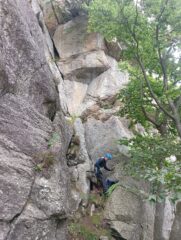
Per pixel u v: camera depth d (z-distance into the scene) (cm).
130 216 1057
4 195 614
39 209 664
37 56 877
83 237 927
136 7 986
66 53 1645
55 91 986
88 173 1188
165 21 1023
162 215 998
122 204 1075
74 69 1598
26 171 676
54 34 1727
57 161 764
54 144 783
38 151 735
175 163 711
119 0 1011
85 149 1284
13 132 700
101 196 1151
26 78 822
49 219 673
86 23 1680
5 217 598
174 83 1130
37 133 763
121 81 1599
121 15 1013
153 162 891
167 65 1145
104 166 1192
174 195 605
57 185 720
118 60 1720
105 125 1369
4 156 652
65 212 715
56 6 1722
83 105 1517
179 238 862
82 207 1057
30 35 876
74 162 1188
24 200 644
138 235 1034
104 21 1052
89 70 1603
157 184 688
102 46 1631
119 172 1181
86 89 1608
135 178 1140
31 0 1569
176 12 998
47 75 923
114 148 1286
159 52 1048
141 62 1052
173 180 638
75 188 1102
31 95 840
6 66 732
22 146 705
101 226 1023
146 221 1078
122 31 1058
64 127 1014
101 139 1330
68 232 901
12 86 753
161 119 1216
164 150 888
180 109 1122
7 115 703
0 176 623
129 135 1349
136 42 1027
